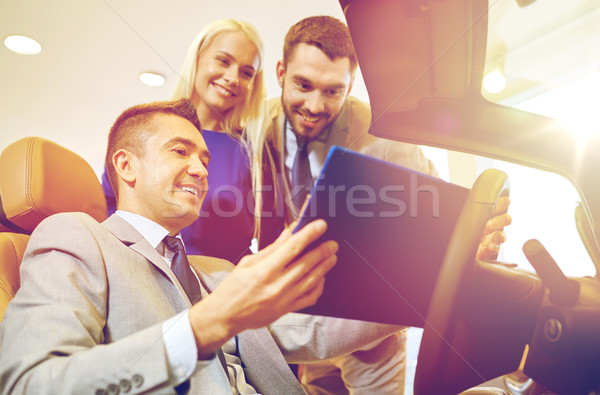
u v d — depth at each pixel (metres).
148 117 0.79
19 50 2.21
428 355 0.41
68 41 2.17
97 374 0.43
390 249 0.44
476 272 0.42
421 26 0.49
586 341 0.40
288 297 0.39
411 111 0.56
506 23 1.81
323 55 1.56
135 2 1.92
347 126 1.71
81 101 2.68
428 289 0.48
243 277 0.39
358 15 0.52
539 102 2.05
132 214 0.76
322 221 0.36
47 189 0.77
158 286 0.65
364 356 1.38
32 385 0.43
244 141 1.70
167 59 2.29
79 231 0.63
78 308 0.53
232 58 1.76
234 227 1.60
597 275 0.48
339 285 0.46
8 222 0.75
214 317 0.42
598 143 0.46
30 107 2.73
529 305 0.43
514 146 0.50
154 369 0.43
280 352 0.77
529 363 0.43
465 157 2.21
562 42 1.82
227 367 0.66
